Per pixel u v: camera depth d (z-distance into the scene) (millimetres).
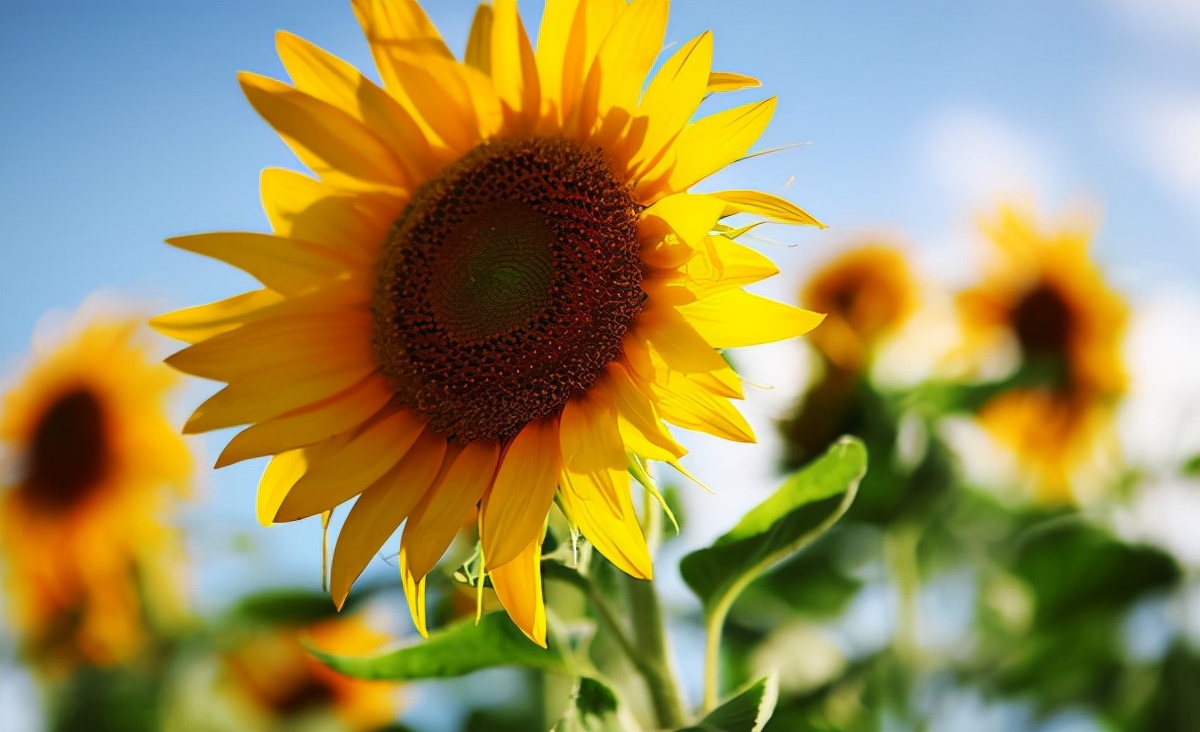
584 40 637
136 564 958
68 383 999
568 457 632
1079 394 1000
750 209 603
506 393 664
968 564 964
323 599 863
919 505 893
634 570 604
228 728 931
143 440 992
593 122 651
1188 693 884
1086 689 904
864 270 1038
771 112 609
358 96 654
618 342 653
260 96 650
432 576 727
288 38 647
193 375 646
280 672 922
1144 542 903
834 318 991
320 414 665
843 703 881
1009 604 950
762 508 667
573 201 658
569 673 684
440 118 663
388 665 682
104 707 937
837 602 970
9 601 979
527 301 666
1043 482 996
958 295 1022
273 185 664
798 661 895
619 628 663
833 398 894
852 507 896
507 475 648
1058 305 1003
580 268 654
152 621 952
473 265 670
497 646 681
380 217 677
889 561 903
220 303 659
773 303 615
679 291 622
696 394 617
